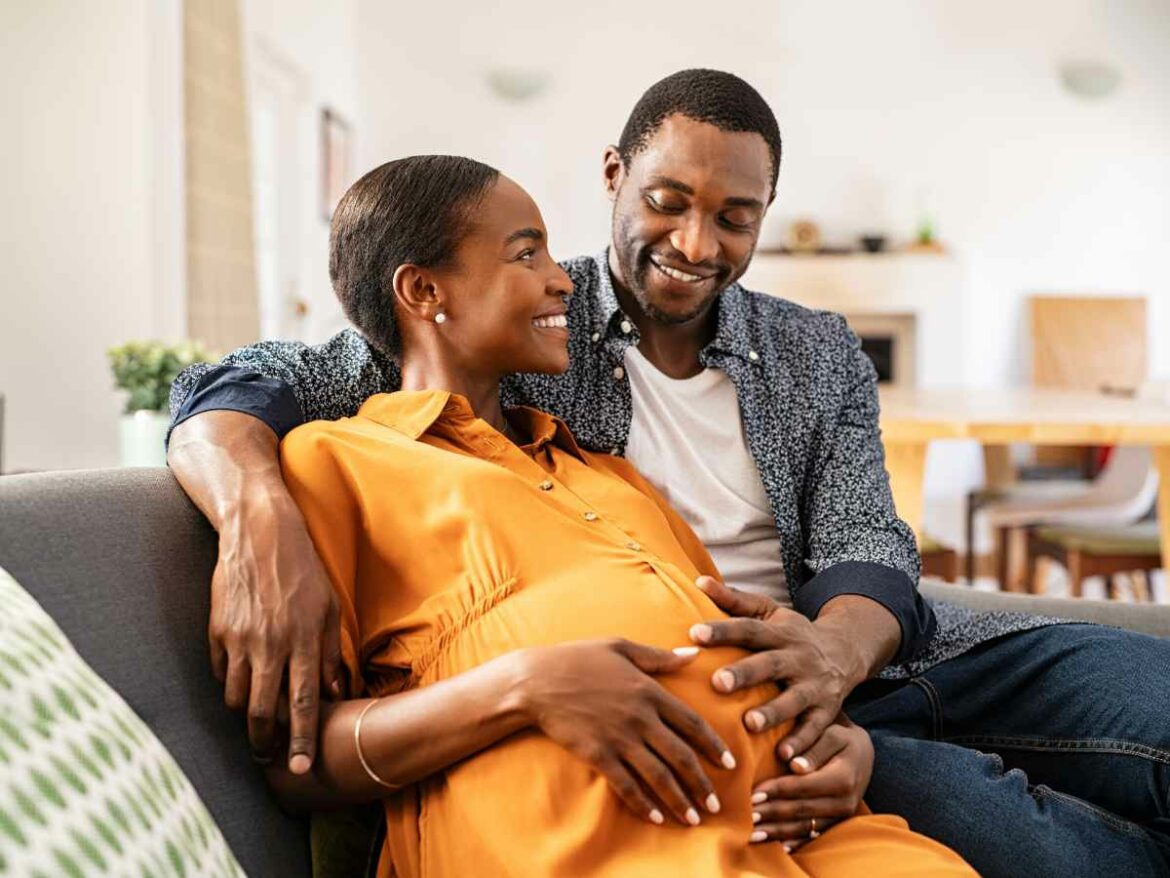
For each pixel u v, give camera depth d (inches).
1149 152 251.1
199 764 38.1
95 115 138.9
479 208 47.8
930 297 247.9
